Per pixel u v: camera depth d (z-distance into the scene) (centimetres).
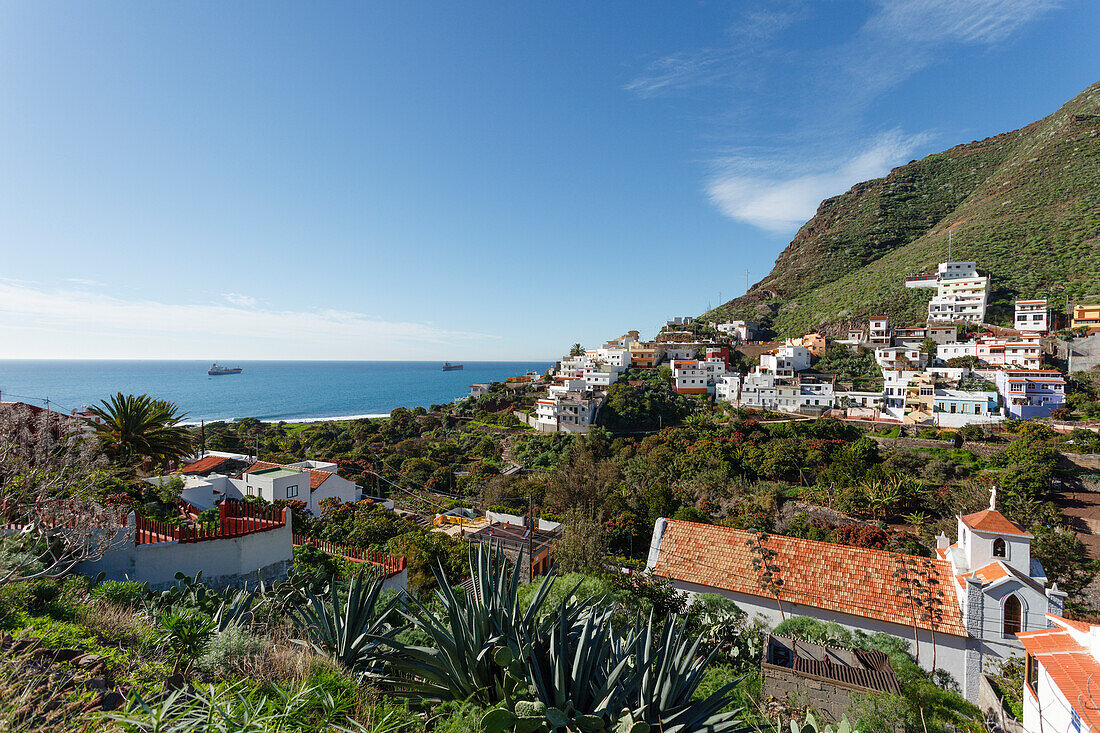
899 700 1318
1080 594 3250
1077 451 5472
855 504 5103
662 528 2505
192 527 1534
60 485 1228
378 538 2909
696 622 1870
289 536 1658
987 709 1700
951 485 5312
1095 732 1034
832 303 12875
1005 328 9244
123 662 606
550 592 1512
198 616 934
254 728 438
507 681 666
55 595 867
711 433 7412
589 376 10425
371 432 9650
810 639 1800
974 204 15250
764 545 2320
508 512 5253
